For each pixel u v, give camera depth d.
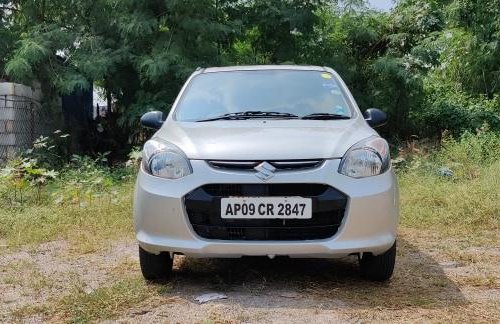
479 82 14.20
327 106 4.29
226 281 3.88
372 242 3.44
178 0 10.45
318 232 3.44
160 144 3.74
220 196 3.41
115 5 11.13
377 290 3.68
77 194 7.12
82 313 3.25
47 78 11.26
